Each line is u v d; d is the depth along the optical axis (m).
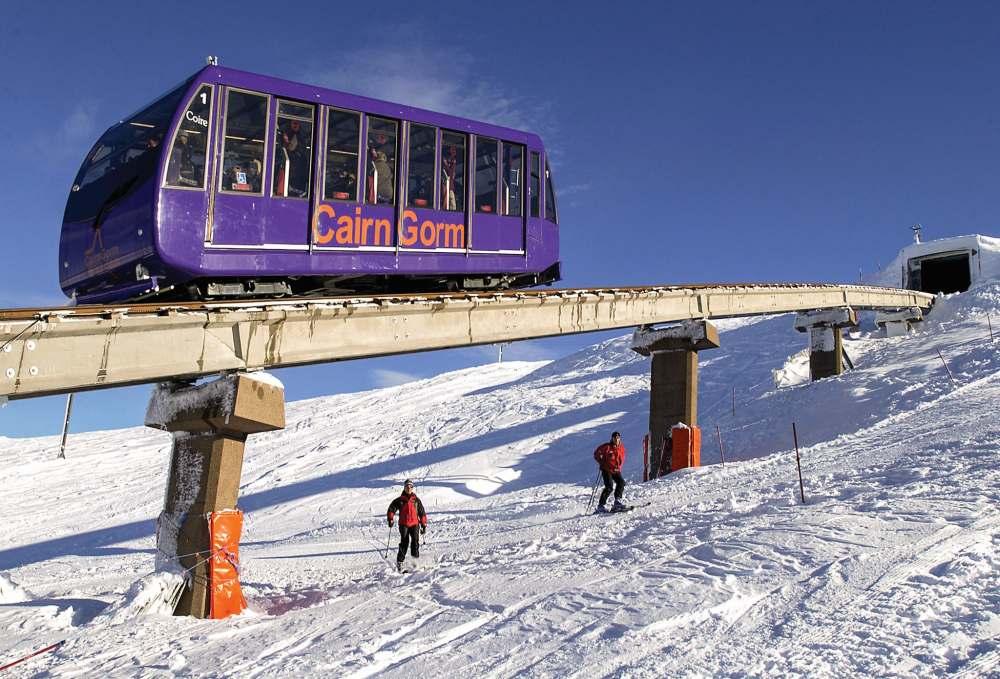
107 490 34.41
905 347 30.22
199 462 10.70
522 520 15.88
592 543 11.29
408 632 7.54
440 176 13.28
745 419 25.44
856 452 14.99
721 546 8.95
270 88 11.30
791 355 35.16
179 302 10.97
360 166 12.17
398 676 6.11
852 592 6.62
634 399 32.75
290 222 11.34
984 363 21.64
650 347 20.97
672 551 9.30
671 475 18.64
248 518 24.92
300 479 31.12
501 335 15.26
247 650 7.64
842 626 5.88
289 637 8.05
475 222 13.76
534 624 7.01
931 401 19.47
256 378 10.54
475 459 27.30
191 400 10.80
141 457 42.47
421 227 12.91
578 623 6.83
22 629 9.44
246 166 10.98
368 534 18.44
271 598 11.27
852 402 22.27
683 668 5.42
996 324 28.42
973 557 7.09
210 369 10.45
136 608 9.59
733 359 37.81
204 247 10.48
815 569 7.45
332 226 11.76
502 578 9.58
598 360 46.94
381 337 12.70
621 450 14.38
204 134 10.62
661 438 20.45
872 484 11.20
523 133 14.89
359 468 30.56
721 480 15.67
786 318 44.38
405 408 44.28
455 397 45.09
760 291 25.64
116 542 23.16
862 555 7.62
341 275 12.06
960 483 10.06
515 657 6.18
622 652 5.89
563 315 17.19
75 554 21.44
